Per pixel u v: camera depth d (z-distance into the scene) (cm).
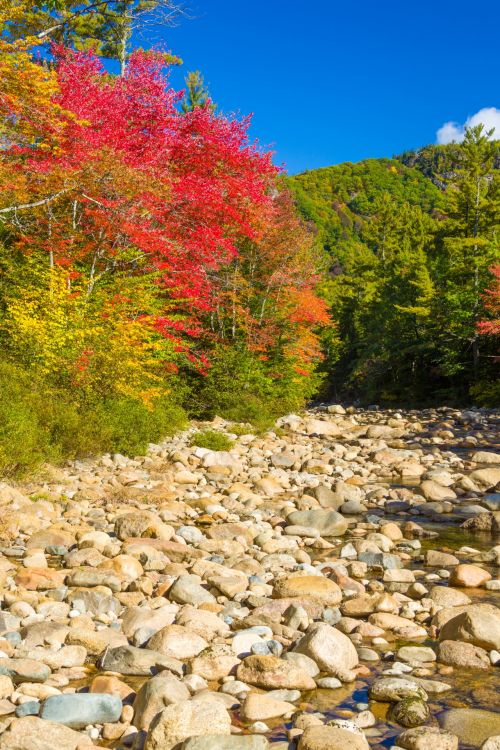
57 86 1350
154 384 1688
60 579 560
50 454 1085
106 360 1355
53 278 1467
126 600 516
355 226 12425
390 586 585
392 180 14512
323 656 403
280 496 1046
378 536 752
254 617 472
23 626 450
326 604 518
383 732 329
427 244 5712
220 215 1811
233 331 2241
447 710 348
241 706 347
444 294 3625
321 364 4922
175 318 1844
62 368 1330
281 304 2428
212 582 554
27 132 1412
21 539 696
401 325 4206
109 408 1326
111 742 319
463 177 4097
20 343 1348
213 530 757
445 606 522
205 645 424
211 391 2000
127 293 1586
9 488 830
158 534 710
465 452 1591
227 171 1861
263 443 1622
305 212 11700
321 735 302
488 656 416
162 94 1769
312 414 2892
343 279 5916
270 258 2372
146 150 1697
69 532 726
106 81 1897
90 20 2441
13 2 1462
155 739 301
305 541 756
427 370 3938
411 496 1038
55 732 307
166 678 350
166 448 1393
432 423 2330
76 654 406
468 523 852
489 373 3519
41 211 1565
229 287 2255
